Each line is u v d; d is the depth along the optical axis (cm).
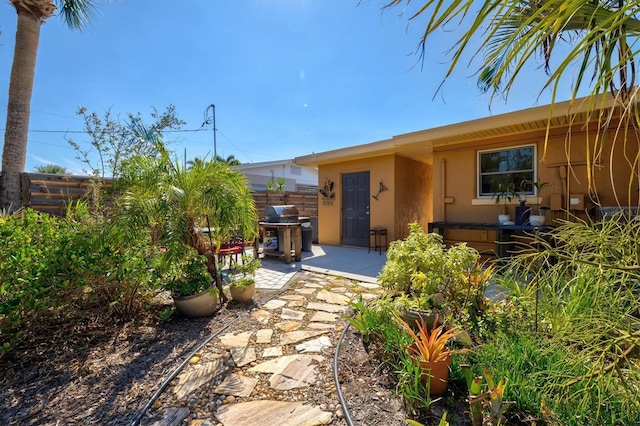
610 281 153
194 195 283
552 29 95
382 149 652
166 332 262
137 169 298
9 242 224
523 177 512
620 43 106
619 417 136
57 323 251
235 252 465
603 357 124
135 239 265
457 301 253
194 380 192
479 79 152
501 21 98
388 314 237
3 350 195
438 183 604
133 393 179
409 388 162
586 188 446
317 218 876
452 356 182
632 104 109
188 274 306
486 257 541
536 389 156
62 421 157
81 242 248
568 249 172
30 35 433
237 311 312
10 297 210
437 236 316
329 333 255
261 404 168
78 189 455
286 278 451
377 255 643
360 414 157
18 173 410
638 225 145
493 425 138
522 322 219
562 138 470
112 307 274
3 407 167
